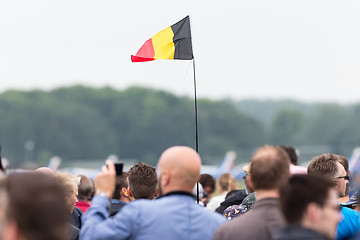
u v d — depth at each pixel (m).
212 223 9.06
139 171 11.13
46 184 5.88
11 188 5.82
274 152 8.66
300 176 7.27
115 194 12.77
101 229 8.74
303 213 7.06
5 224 5.77
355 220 11.11
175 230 8.80
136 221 8.80
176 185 9.05
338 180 11.46
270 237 8.20
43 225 5.69
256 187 8.61
